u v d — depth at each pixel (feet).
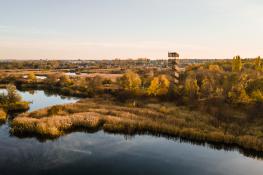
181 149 131.44
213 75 282.77
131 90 251.19
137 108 199.62
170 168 110.11
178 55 284.82
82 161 113.80
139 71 467.93
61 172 102.99
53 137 141.69
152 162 115.44
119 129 154.30
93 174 102.47
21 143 132.36
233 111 188.14
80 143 135.54
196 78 284.61
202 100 215.10
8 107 209.56
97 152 124.47
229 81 247.91
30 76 407.23
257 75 268.21
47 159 114.11
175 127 151.84
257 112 180.34
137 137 147.74
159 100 233.14
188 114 183.11
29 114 174.29
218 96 215.10
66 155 119.34
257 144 128.67
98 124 163.32
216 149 133.18
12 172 101.45
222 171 108.58
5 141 134.21
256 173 107.24
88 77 395.14
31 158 114.62
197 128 152.66
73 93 303.48
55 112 179.01
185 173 106.01
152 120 167.22
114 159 117.29
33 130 143.74
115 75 462.19
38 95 299.99
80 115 169.17
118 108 197.06
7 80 405.80
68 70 650.84
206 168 111.04
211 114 185.37
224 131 149.18
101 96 263.29
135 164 112.78
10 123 166.50
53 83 379.14
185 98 221.66
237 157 123.54
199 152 128.26
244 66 347.36
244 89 213.25
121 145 134.82
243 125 162.30
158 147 133.39
